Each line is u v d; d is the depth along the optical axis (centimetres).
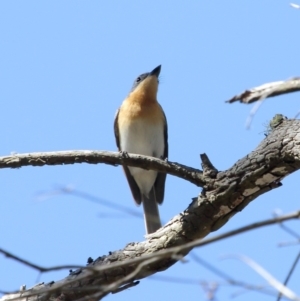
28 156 1059
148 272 1045
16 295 998
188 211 1062
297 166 984
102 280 1032
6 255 516
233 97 552
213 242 480
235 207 1044
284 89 530
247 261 465
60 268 530
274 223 459
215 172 1045
